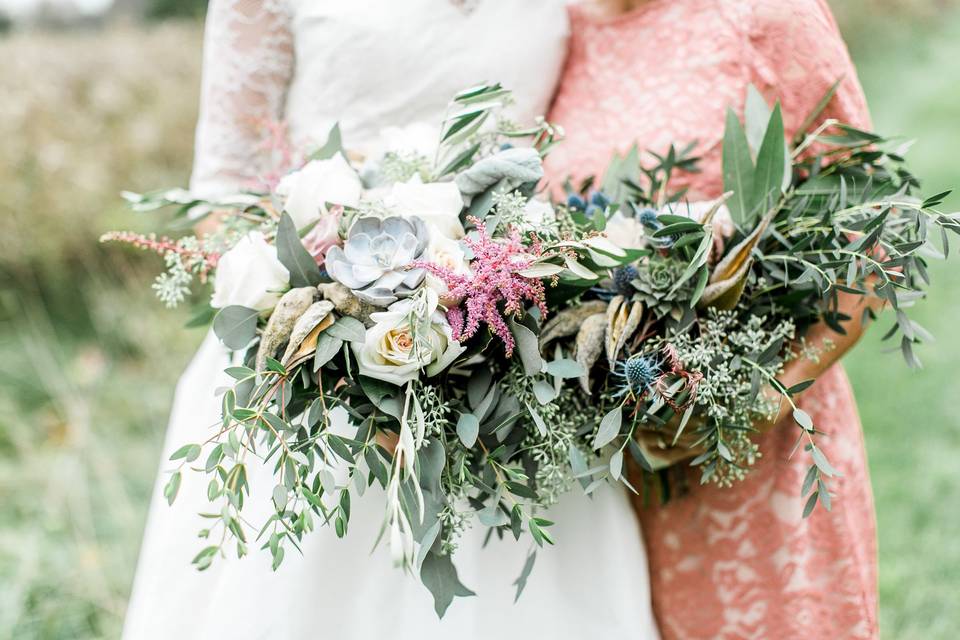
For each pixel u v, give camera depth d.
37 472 3.23
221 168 1.77
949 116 7.80
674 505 1.67
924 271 1.37
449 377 1.36
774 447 1.64
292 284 1.27
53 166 4.49
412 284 1.22
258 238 1.30
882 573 2.66
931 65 9.48
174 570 1.58
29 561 2.65
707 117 1.60
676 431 1.43
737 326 1.44
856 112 1.61
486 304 1.22
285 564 1.47
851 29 10.20
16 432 3.43
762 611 1.65
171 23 6.68
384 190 1.38
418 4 1.64
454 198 1.30
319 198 1.33
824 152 1.59
